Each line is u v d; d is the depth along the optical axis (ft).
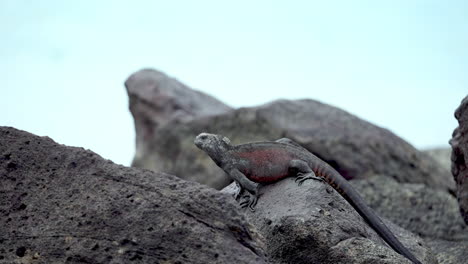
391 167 116.37
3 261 46.16
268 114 123.65
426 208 92.32
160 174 48.88
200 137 57.67
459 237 84.12
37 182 49.62
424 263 60.13
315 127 120.26
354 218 55.16
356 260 51.29
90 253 45.62
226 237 45.70
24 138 51.90
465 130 65.41
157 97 141.18
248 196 58.08
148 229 45.91
